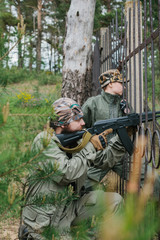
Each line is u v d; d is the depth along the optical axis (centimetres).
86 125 298
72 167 182
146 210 39
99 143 192
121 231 35
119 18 1748
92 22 497
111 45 335
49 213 177
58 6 2292
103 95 289
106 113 284
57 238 139
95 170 262
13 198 88
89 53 490
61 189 184
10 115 85
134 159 200
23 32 92
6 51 92
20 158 92
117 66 306
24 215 182
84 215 200
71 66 482
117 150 213
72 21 487
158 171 242
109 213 46
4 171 93
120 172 268
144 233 35
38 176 123
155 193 220
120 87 284
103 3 2392
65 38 496
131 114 203
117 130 200
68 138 193
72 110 193
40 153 98
